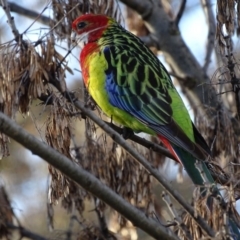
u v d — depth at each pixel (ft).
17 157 59.52
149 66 43.24
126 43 44.55
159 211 46.29
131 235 43.39
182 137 38.75
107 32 44.98
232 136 43.32
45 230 55.83
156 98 41.63
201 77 51.60
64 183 36.63
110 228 44.19
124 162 41.11
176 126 39.83
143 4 52.75
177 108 41.39
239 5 38.22
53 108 35.01
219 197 31.73
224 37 38.01
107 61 43.11
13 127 29.53
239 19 38.22
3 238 42.63
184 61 52.11
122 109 42.19
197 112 47.34
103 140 41.16
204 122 45.70
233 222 31.73
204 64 52.39
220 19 37.86
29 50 34.94
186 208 32.63
